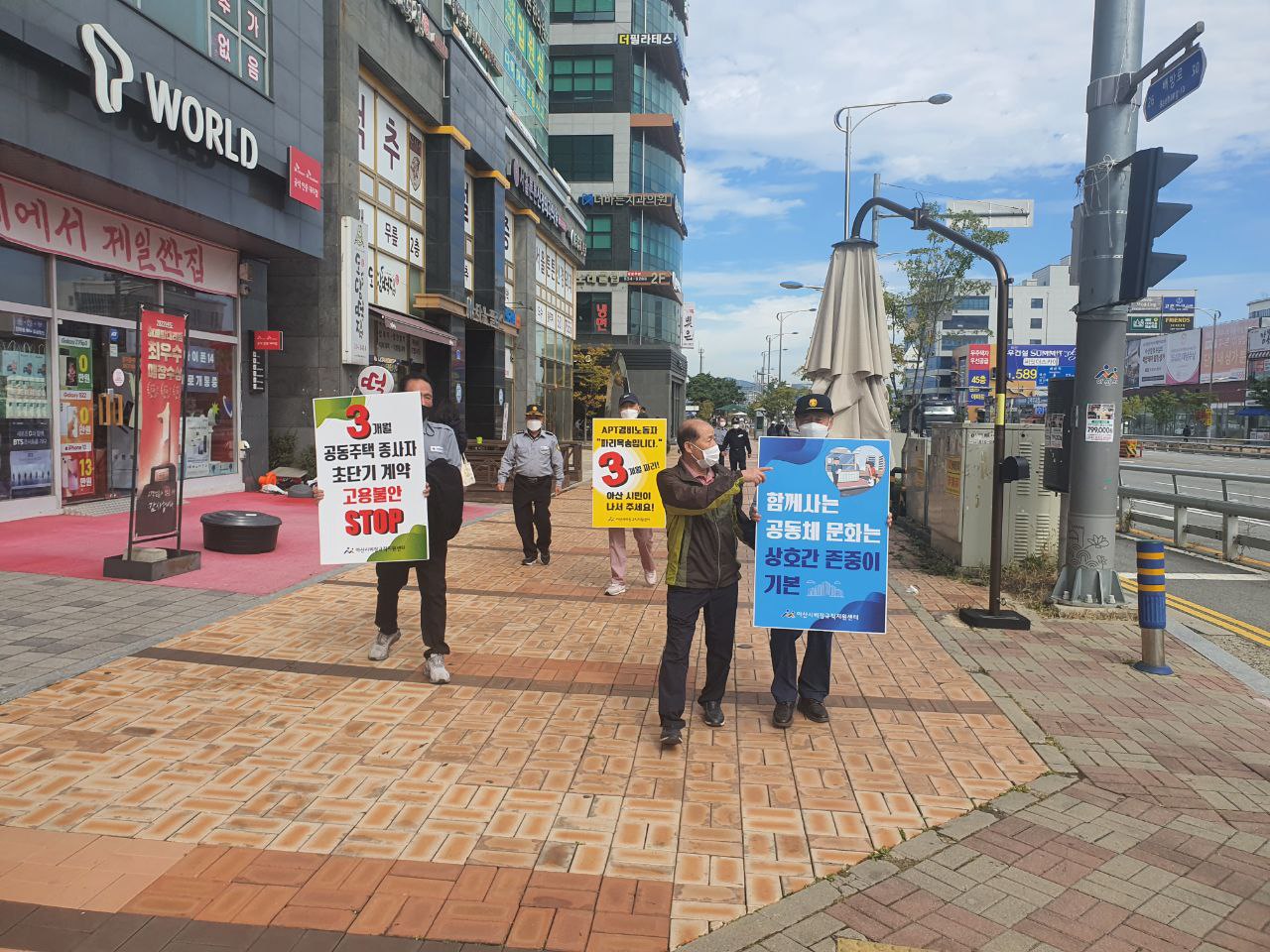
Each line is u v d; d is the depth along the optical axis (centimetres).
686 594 417
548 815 344
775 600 451
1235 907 292
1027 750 425
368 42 1605
